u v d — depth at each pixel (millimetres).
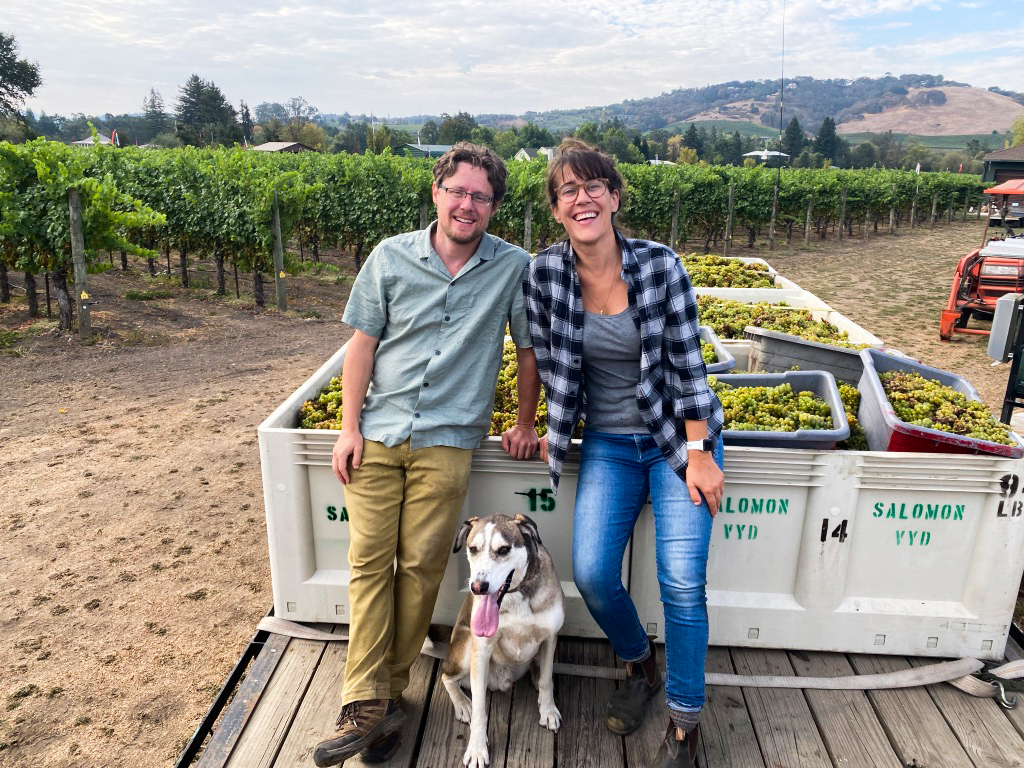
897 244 30266
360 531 3012
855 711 3174
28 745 3625
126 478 6758
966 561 3334
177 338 12352
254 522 5949
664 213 24766
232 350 11727
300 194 14891
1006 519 3197
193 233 15602
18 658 4262
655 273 2795
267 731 3064
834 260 24953
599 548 2883
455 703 3162
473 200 2863
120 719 3801
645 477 3051
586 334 2918
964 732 3053
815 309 6918
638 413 2998
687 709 2756
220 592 4969
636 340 2871
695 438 2838
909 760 2922
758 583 3461
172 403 8984
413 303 3033
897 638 3434
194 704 3914
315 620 3664
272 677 3369
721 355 4637
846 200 31250
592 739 3051
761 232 34812
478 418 3135
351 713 2822
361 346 3125
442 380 3041
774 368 4996
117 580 5098
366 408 3168
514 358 4980
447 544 3123
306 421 3818
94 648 4367
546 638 3031
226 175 15945
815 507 3275
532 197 19797
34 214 11688
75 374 10148
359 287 3084
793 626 3465
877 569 3381
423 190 18406
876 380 3791
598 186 2727
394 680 3072
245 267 15320
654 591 3467
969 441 3186
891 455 3168
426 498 3037
